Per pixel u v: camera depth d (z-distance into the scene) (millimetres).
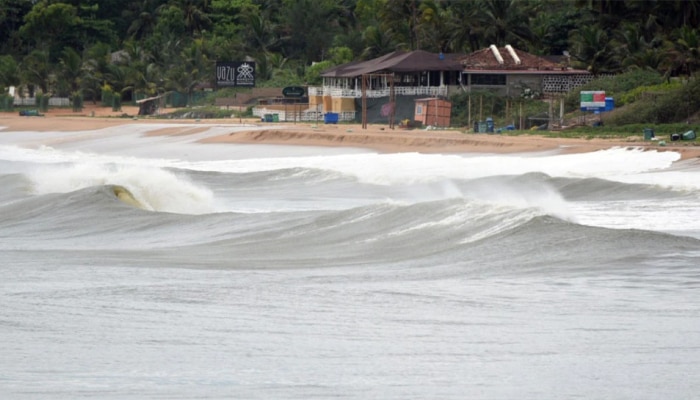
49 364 41531
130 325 49031
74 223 94625
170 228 90375
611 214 98500
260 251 76062
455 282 59781
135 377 39281
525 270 62688
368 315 50844
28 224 95062
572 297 54312
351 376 39250
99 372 40094
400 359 41938
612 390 36875
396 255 71250
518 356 42156
